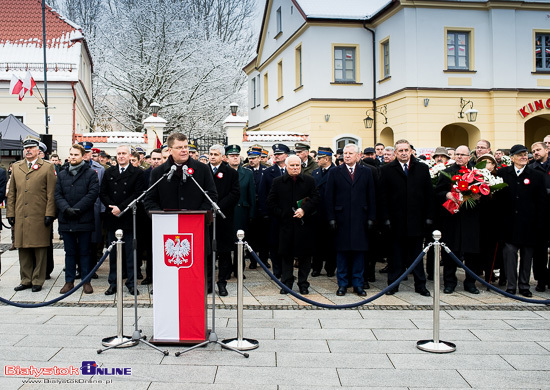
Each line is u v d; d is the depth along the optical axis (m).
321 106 23.28
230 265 9.27
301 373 4.88
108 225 8.12
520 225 7.87
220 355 5.34
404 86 21.31
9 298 7.77
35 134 18.28
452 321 6.64
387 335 6.04
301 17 23.98
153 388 4.52
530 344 5.74
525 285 7.99
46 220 8.09
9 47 23.80
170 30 29.08
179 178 6.21
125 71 28.91
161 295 5.58
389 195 8.09
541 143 8.36
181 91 29.50
